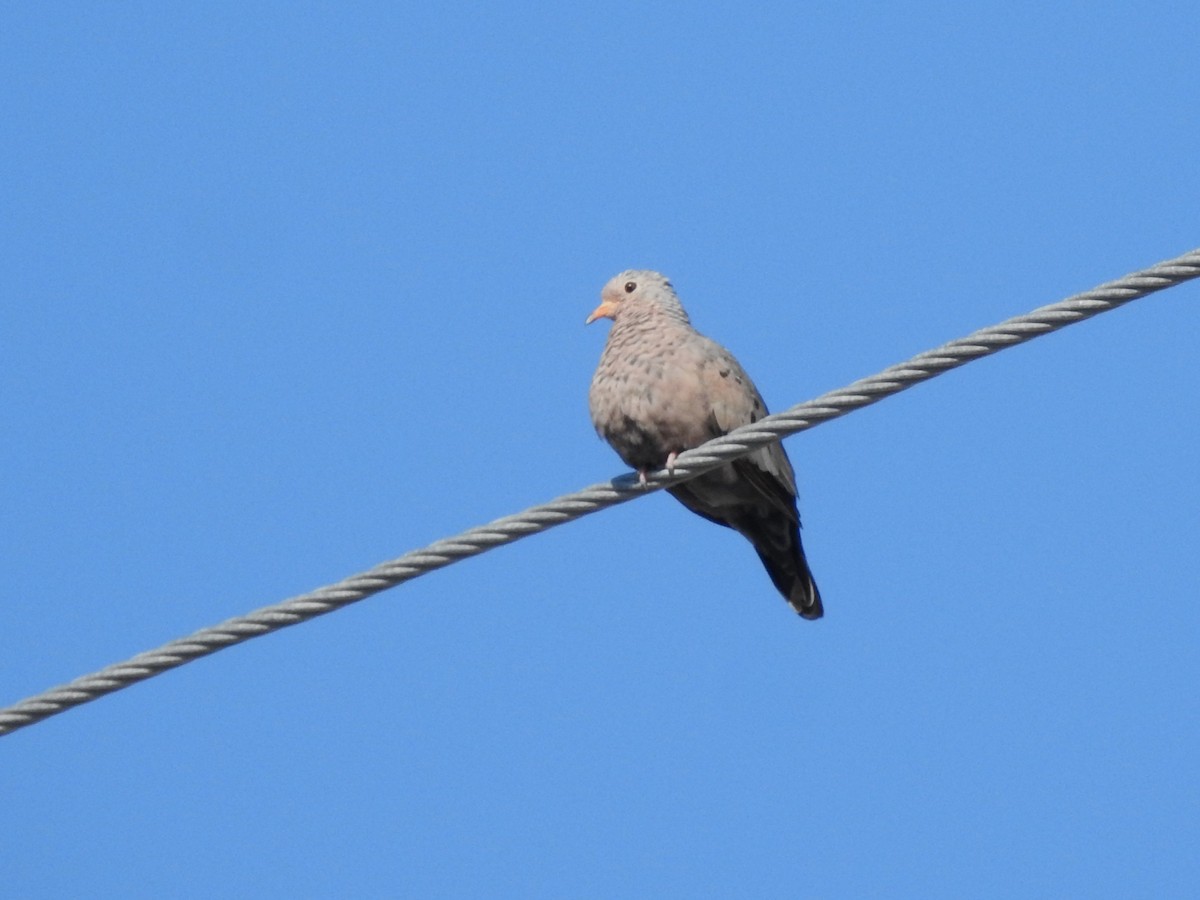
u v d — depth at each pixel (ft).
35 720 33.86
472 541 34.53
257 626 33.60
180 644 33.55
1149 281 30.68
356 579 33.96
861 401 33.71
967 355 32.27
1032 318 31.63
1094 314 31.27
